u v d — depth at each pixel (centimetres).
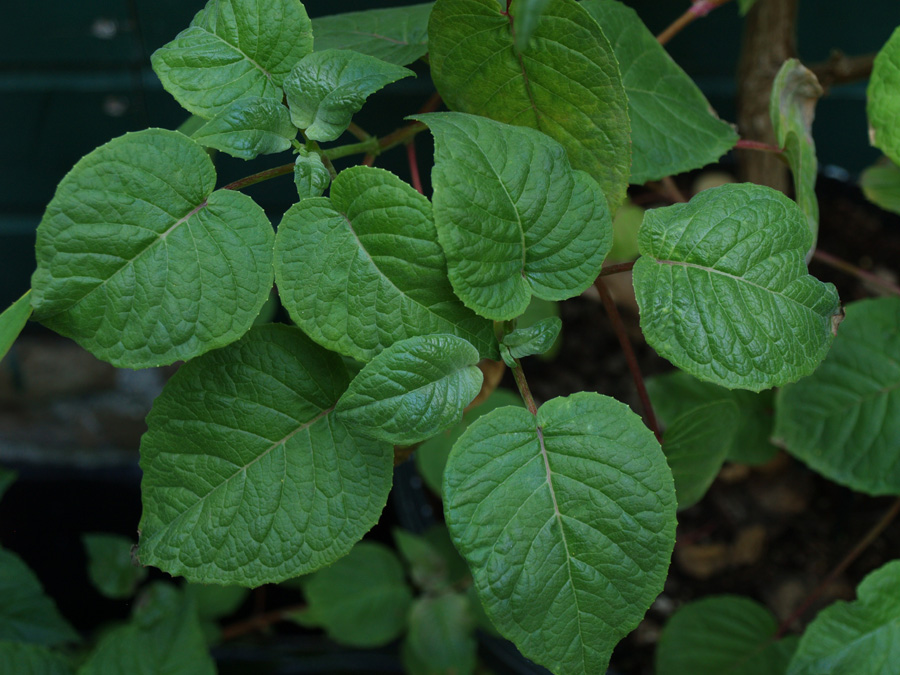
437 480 72
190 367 46
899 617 53
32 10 83
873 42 89
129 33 85
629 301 87
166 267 44
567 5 45
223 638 85
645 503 44
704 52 89
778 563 76
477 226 44
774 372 46
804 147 54
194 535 46
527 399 46
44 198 96
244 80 47
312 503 46
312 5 83
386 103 89
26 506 95
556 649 44
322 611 76
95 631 85
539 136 46
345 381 47
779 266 47
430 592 76
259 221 45
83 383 106
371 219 44
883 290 81
